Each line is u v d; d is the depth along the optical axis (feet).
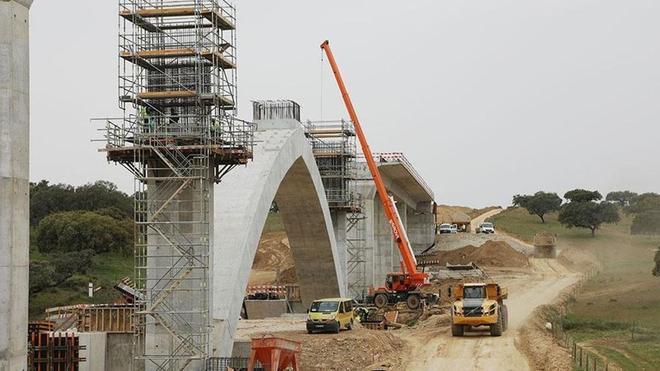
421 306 192.03
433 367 122.52
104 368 129.18
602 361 123.95
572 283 270.05
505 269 324.80
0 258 81.56
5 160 82.02
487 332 157.28
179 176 118.21
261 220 144.25
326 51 210.18
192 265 119.34
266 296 221.25
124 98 124.26
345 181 222.07
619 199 621.72
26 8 84.53
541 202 520.01
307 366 130.21
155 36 126.72
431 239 377.71
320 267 207.10
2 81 82.12
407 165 280.51
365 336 144.56
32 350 119.24
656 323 175.83
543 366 118.11
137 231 123.34
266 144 155.63
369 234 253.03
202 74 126.11
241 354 140.26
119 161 122.42
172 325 119.75
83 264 257.96
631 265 327.06
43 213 346.95
